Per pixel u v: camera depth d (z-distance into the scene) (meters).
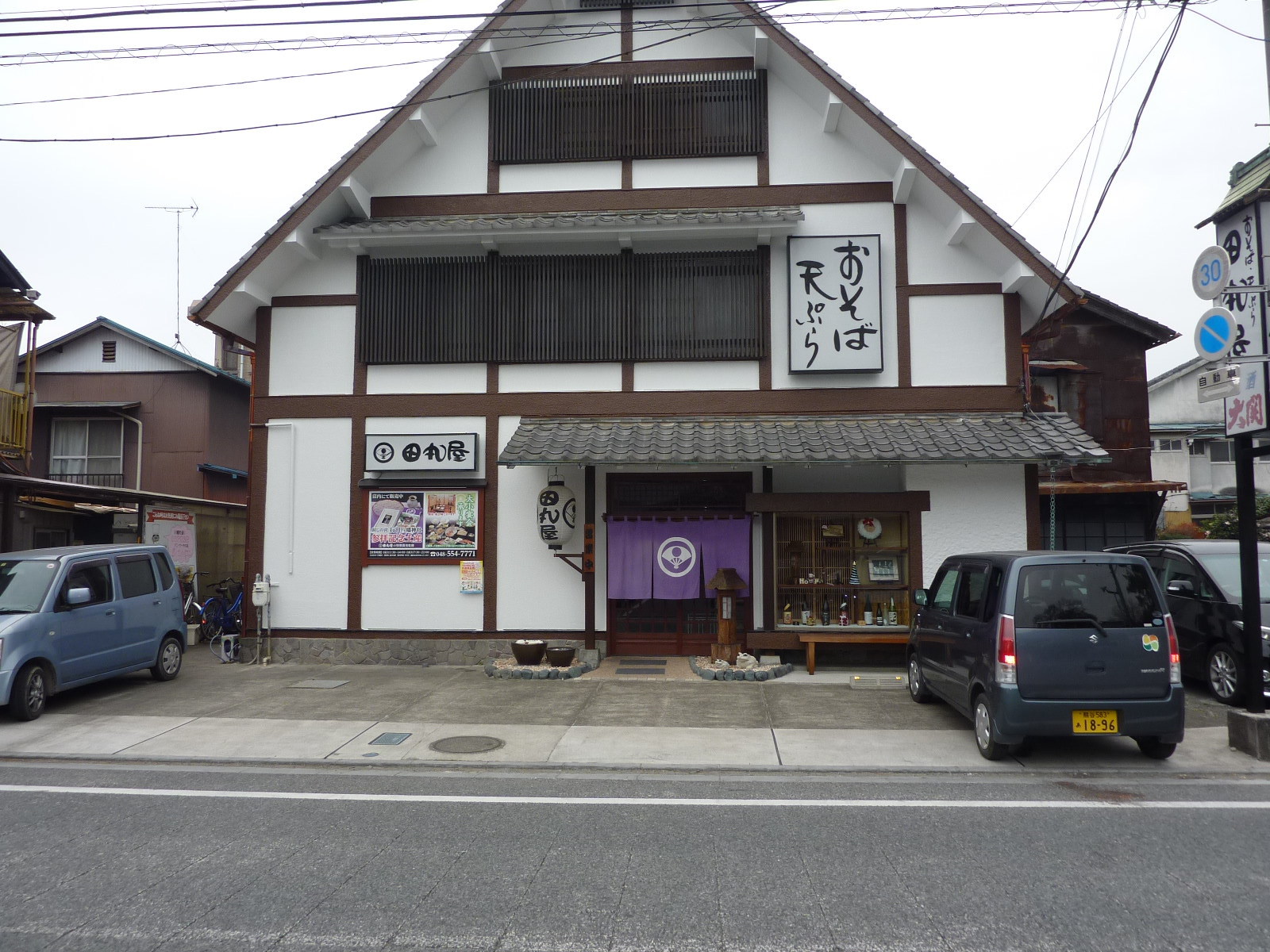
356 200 11.84
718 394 11.55
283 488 11.88
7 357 14.01
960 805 5.71
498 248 11.80
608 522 11.28
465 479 11.66
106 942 3.71
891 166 11.44
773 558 11.15
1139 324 16.94
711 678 10.15
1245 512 7.18
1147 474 16.84
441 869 4.55
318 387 11.96
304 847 4.91
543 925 3.87
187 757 7.08
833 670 10.86
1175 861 4.65
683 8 12.18
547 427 11.32
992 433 10.62
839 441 10.50
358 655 11.59
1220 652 9.07
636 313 11.66
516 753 7.15
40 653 8.46
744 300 11.57
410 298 11.91
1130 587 6.64
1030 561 6.72
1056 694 6.45
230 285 11.42
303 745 7.45
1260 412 12.85
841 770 6.66
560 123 12.14
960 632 7.48
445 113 12.09
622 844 4.95
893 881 4.36
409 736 7.73
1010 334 11.31
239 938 3.75
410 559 11.62
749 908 4.04
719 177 11.91
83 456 19.94
